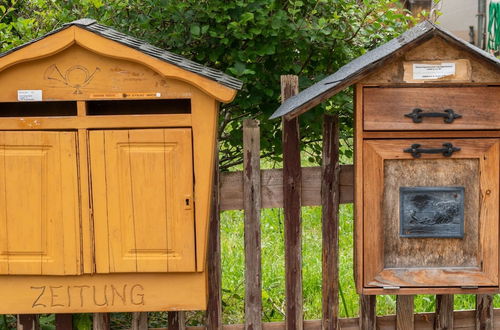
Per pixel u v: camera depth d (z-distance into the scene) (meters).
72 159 2.85
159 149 2.85
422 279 2.94
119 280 2.94
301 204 3.38
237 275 4.66
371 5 3.76
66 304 2.95
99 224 2.88
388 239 2.95
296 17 3.71
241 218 6.16
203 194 2.86
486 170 2.89
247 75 3.73
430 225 2.93
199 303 2.95
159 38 3.80
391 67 2.83
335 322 3.44
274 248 5.23
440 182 2.92
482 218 2.92
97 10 3.90
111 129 2.85
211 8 3.55
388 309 4.32
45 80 2.83
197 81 2.77
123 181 2.86
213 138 2.85
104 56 2.80
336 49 3.83
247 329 3.41
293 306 3.42
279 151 3.97
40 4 4.05
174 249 2.89
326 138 3.34
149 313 4.03
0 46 4.16
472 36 8.81
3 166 2.86
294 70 3.85
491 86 2.84
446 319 3.47
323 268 3.41
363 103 2.86
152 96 2.83
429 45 2.81
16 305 2.95
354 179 3.11
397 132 2.88
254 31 3.50
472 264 2.95
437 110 2.85
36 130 2.85
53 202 2.87
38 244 2.89
